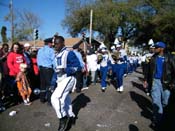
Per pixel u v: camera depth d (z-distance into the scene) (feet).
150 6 74.38
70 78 9.32
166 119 11.25
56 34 9.89
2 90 13.26
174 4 69.36
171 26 58.29
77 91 17.31
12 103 13.34
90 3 76.38
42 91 13.51
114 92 17.84
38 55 13.38
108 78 24.73
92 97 15.66
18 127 9.71
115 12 72.23
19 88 12.99
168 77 9.68
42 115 11.30
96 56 21.35
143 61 21.07
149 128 10.03
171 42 58.13
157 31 61.62
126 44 82.17
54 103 9.16
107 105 13.62
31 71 14.74
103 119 11.04
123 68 17.87
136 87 20.72
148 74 10.69
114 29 73.72
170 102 12.78
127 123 10.59
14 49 13.26
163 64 9.71
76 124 10.19
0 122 10.21
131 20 73.87
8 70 13.28
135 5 73.31
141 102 14.65
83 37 27.45
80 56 16.24
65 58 9.32
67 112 9.94
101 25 72.59
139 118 11.35
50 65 13.15
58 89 9.22
